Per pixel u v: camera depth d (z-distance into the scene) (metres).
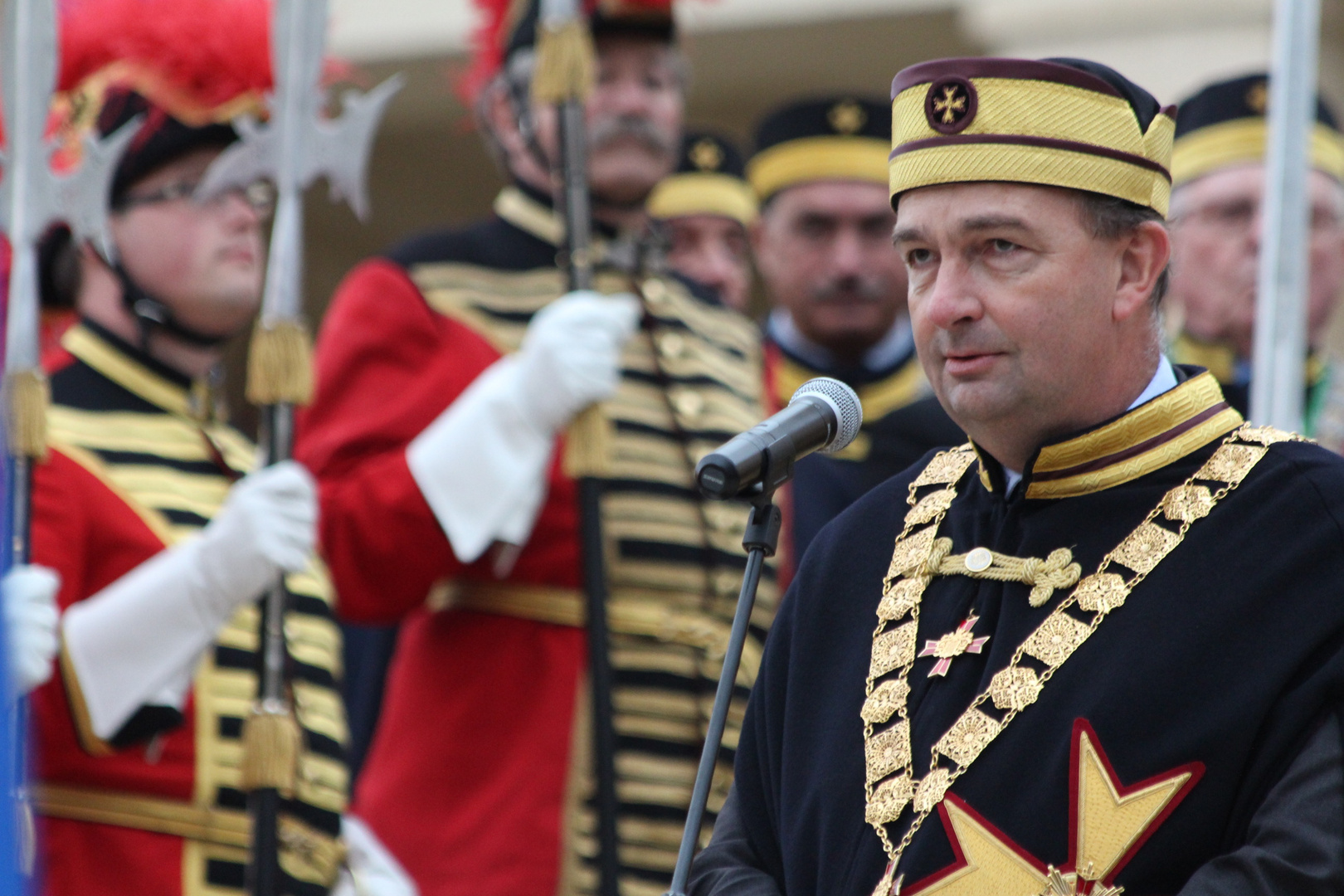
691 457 19.12
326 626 17.17
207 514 16.62
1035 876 9.42
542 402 17.69
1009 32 32.56
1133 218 10.05
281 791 15.20
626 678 18.22
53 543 15.64
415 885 17.78
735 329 20.69
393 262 19.39
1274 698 9.31
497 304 19.34
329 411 18.62
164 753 15.79
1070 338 9.94
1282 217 15.98
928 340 10.15
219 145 16.78
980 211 9.91
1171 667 9.47
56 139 16.67
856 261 22.88
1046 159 9.88
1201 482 9.87
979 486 10.73
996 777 9.66
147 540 16.12
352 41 35.00
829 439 10.47
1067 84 9.95
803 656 10.77
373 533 17.52
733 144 25.84
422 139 37.69
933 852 9.69
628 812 17.89
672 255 25.25
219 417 17.39
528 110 19.66
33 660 14.59
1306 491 9.65
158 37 16.70
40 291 17.02
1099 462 10.06
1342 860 8.97
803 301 23.06
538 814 17.81
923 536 10.65
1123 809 9.35
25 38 15.95
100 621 15.27
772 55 35.22
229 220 16.78
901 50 34.47
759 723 11.02
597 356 17.80
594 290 18.56
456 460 17.70
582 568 17.48
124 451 16.47
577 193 18.44
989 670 9.91
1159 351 10.31
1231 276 20.22
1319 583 9.45
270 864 15.03
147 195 16.62
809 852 10.28
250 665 16.50
